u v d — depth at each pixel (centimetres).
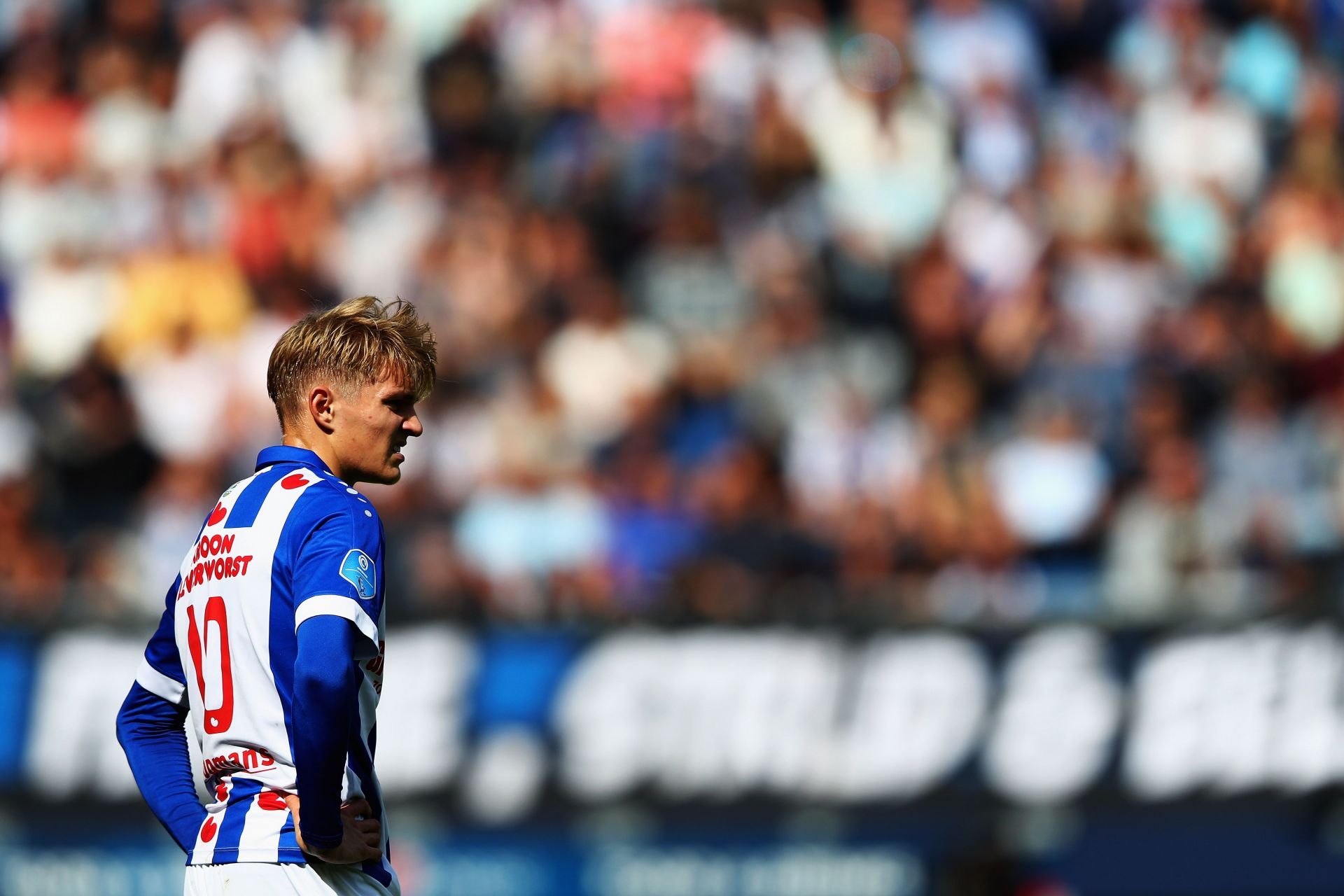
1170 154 4984
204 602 1305
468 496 3628
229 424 3838
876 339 4272
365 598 1247
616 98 4747
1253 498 3959
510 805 3158
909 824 3234
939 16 5122
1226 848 3269
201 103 4603
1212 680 3281
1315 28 5472
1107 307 4347
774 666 3231
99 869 3084
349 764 1281
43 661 3106
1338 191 4947
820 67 4947
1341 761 3275
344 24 4825
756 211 4553
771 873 3219
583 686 3194
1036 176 4759
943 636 3259
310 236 4284
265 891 1239
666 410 4006
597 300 4134
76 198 4341
